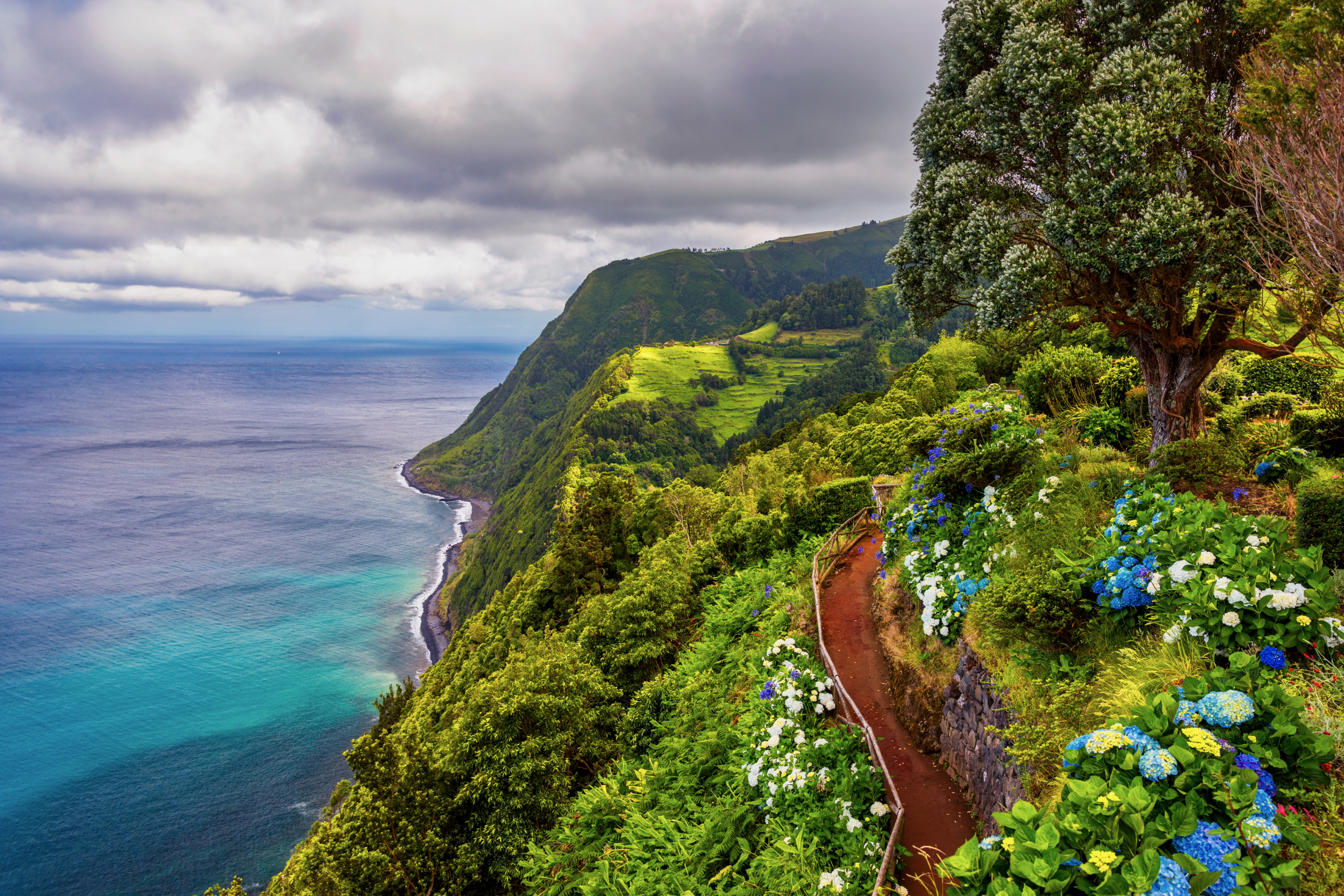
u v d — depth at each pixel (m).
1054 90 11.30
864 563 18.08
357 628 130.88
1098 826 4.59
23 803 79.06
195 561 175.12
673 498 38.97
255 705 101.25
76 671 112.31
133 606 142.88
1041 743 7.03
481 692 19.28
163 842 72.56
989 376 48.75
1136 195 10.58
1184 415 12.00
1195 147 10.52
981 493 12.75
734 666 16.45
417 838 16.14
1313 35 7.47
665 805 12.77
